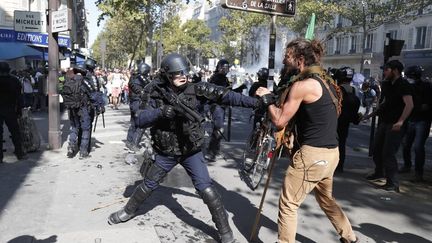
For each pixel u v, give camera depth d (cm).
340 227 394
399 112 612
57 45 821
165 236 434
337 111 356
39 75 1697
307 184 355
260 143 582
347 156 918
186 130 403
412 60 4056
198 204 531
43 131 1098
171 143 409
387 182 635
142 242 412
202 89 392
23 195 549
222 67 780
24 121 782
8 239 414
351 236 397
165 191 579
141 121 400
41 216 477
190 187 599
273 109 360
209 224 470
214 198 410
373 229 480
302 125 356
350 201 578
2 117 725
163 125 410
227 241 414
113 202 526
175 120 402
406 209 552
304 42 356
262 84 846
